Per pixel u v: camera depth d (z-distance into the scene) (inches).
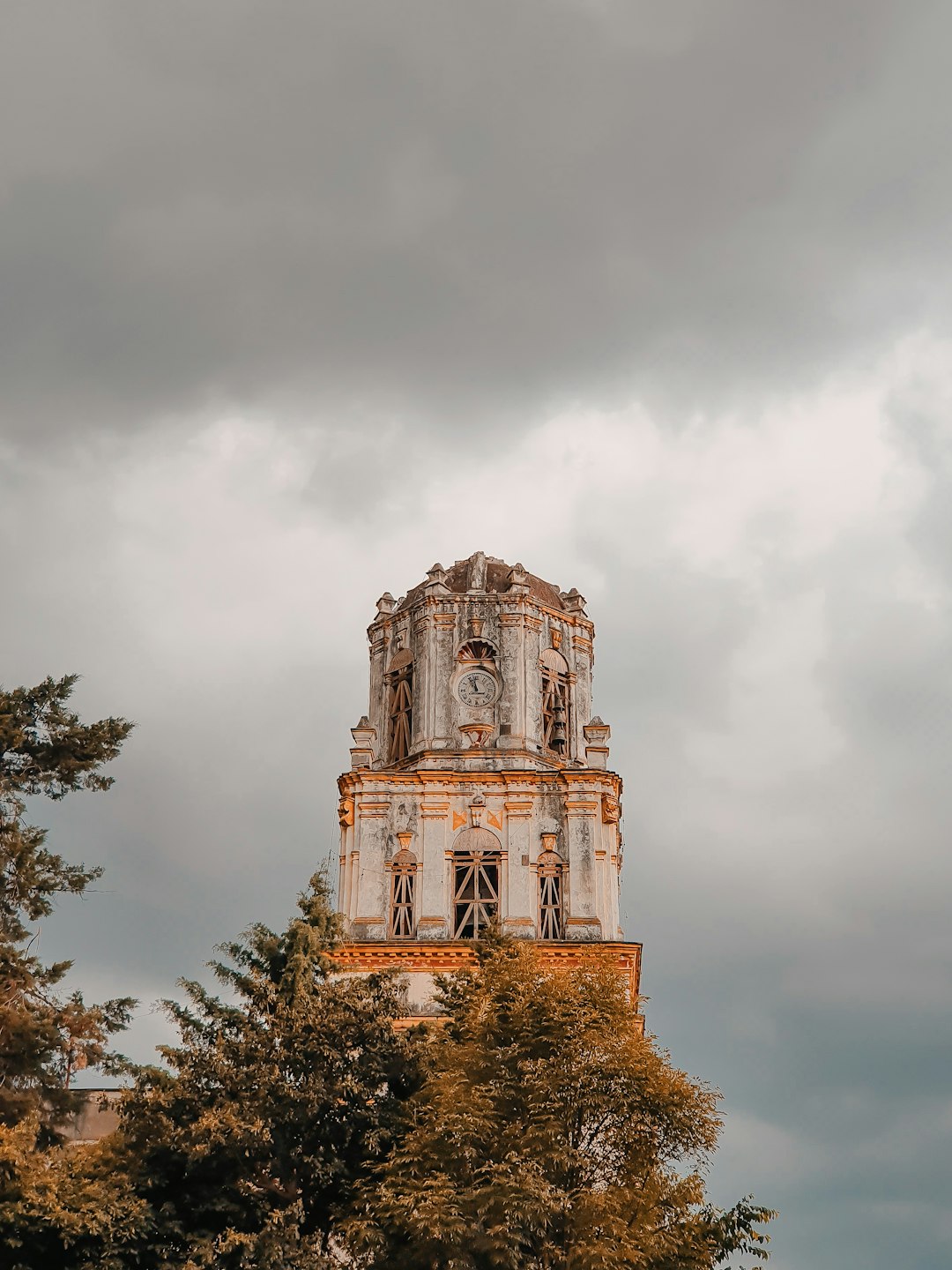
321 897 1993.1
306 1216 1747.0
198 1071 1753.2
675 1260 1652.3
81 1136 2117.4
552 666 2768.2
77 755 1994.3
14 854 1900.8
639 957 2488.9
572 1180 1708.9
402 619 2810.0
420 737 2677.2
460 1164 1673.2
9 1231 1617.9
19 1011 1787.6
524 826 2576.3
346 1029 1793.8
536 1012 1808.6
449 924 2507.4
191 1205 1705.2
